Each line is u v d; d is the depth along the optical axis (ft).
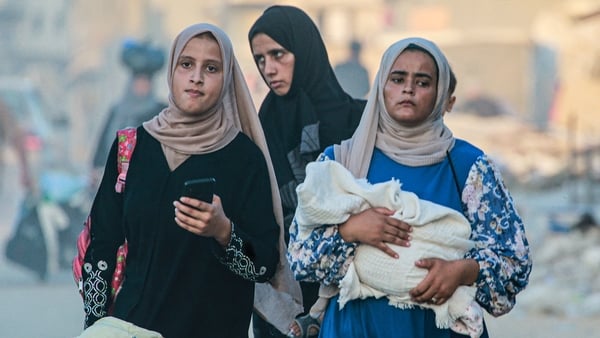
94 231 32.48
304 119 38.06
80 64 247.50
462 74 221.25
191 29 32.07
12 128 95.81
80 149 211.82
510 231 31.17
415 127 31.24
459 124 193.67
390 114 31.17
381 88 31.27
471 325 30.17
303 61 38.19
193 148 31.86
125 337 30.01
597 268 78.13
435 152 31.22
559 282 76.38
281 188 38.01
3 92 128.16
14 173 141.69
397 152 31.22
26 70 280.72
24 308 73.36
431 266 30.01
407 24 242.99
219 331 32.14
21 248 85.51
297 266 30.86
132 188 31.81
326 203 30.22
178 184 31.65
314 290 36.70
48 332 64.54
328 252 30.50
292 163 38.17
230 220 31.81
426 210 30.14
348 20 239.71
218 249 31.37
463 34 224.33
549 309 71.26
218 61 31.99
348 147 31.96
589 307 70.69
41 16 279.49
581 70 215.72
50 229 86.12
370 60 226.38
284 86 38.29
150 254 31.60
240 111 33.17
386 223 30.14
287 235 37.73
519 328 65.87
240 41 233.14
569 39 219.61
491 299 30.68
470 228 30.40
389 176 31.17
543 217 105.81
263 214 32.55
